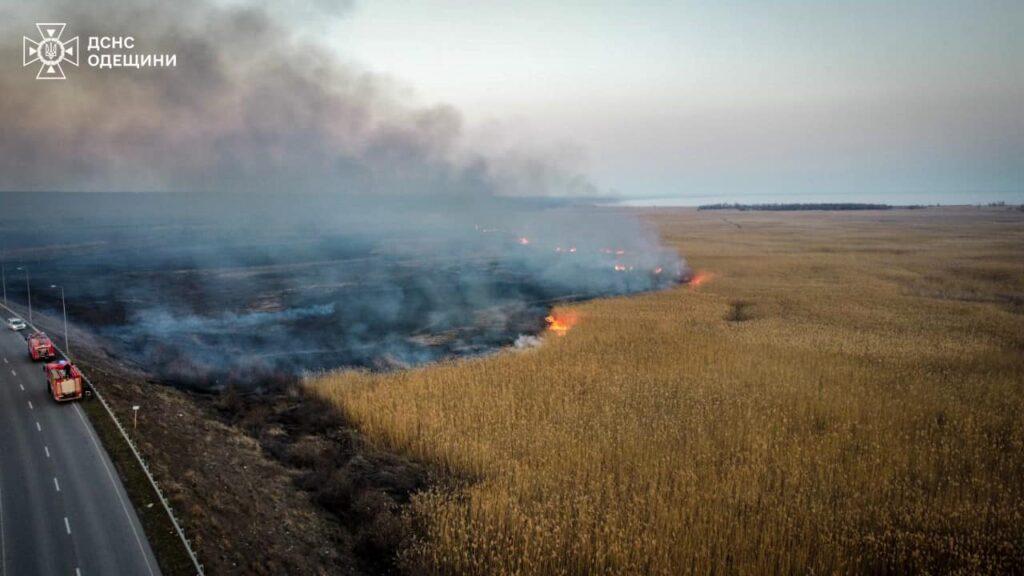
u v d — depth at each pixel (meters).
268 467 29.61
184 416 34.16
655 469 27.48
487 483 27.22
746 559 22.03
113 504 22.38
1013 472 27.69
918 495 25.88
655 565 21.53
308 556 22.52
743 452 29.84
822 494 25.98
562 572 21.47
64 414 30.56
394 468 29.72
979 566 21.62
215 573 19.28
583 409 35.22
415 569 21.86
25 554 19.19
